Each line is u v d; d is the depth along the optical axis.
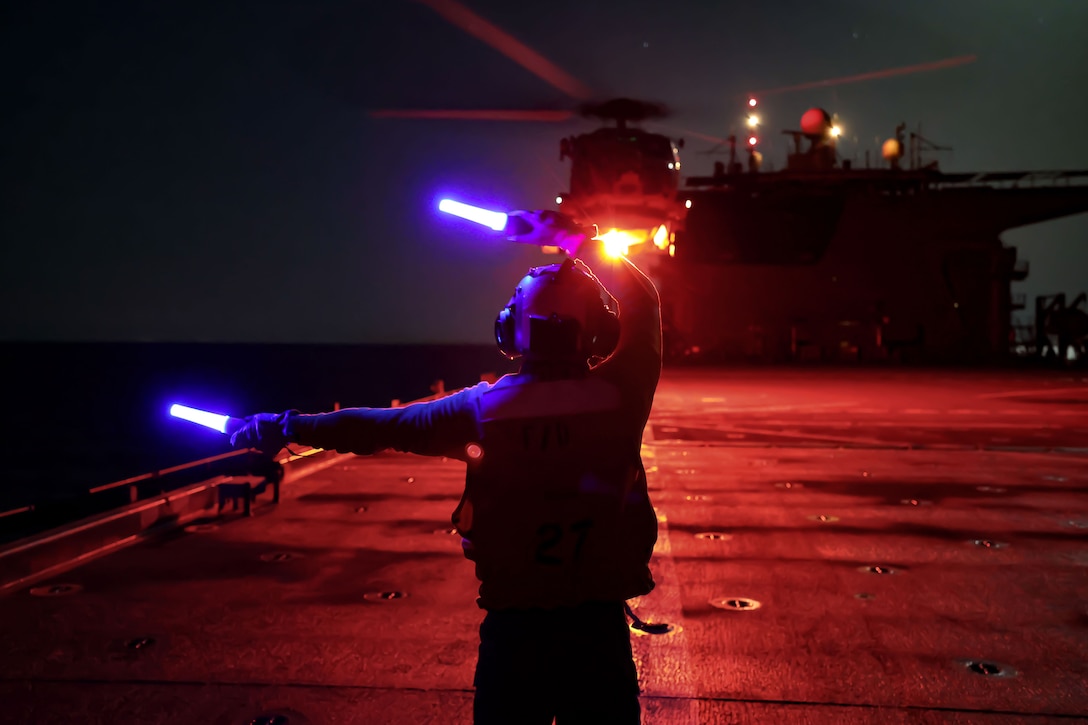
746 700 4.18
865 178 61.69
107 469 32.09
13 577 6.17
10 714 4.00
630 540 2.17
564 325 2.11
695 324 63.12
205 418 2.24
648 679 4.43
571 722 2.16
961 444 14.59
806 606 5.69
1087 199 60.31
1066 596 5.93
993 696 4.23
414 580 6.29
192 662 4.65
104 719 3.95
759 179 62.34
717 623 5.33
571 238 2.27
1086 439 15.33
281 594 5.92
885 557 7.00
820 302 62.50
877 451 13.52
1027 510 8.96
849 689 4.31
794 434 16.08
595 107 24.50
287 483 10.66
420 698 4.18
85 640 4.99
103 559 6.87
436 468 11.91
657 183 29.91
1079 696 4.23
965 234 61.69
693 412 20.92
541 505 2.08
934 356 61.34
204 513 8.75
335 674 4.48
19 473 30.97
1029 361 61.88
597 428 2.11
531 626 2.10
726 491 10.01
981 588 6.13
